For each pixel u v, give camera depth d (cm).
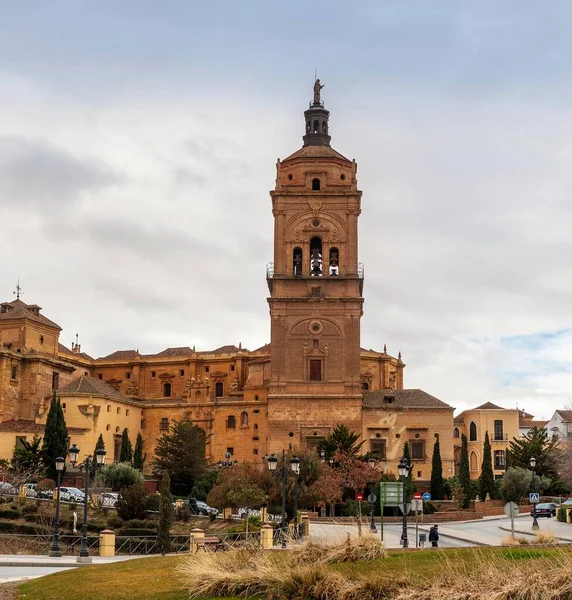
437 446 12862
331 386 13325
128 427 14650
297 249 13775
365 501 10950
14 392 14188
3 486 10638
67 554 7375
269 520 8950
